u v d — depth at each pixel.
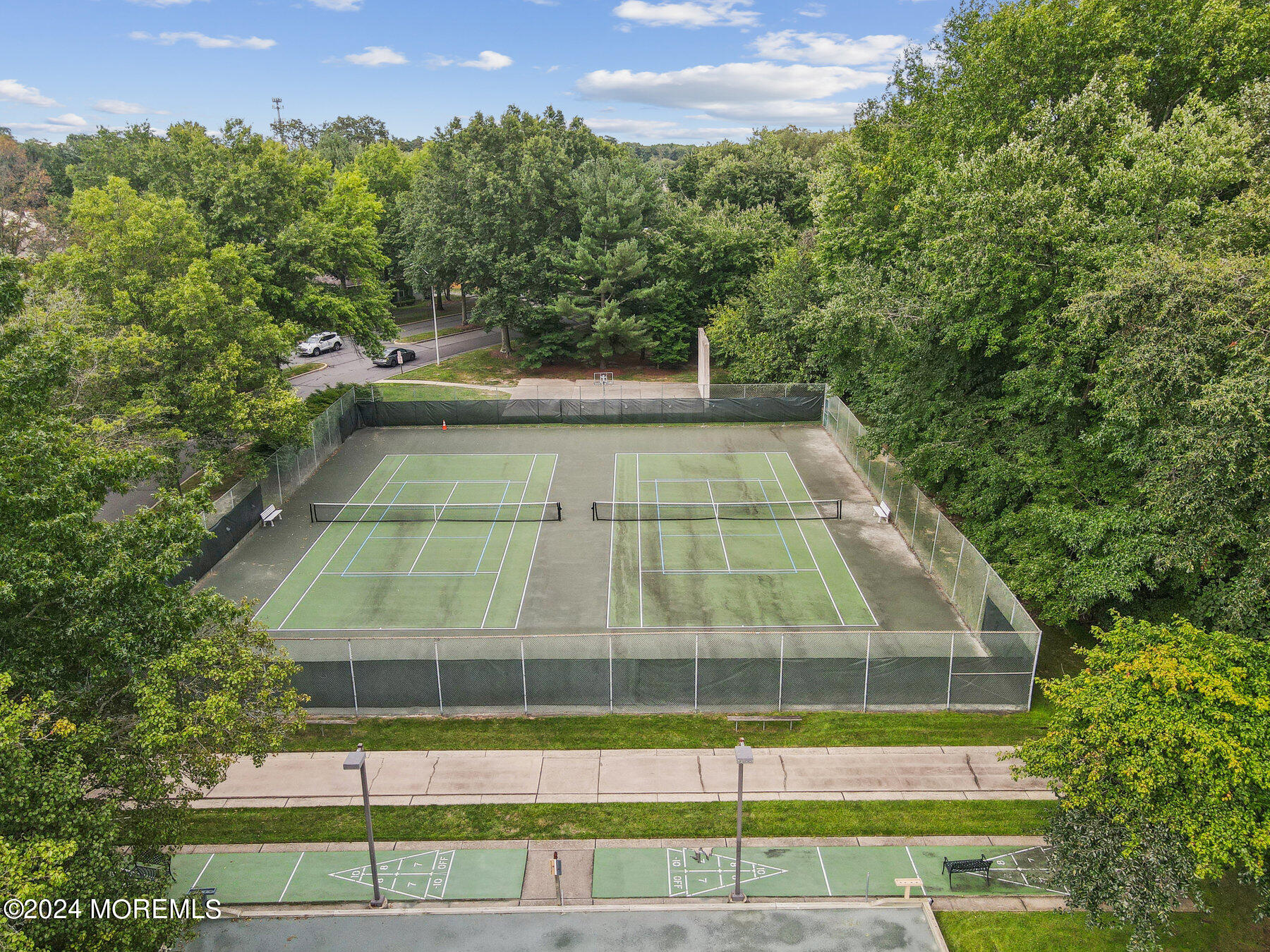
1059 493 25.16
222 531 32.75
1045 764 16.34
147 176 55.62
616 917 17.38
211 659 14.97
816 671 23.48
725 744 22.58
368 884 18.20
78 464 15.63
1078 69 31.41
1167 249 21.09
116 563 14.38
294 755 22.20
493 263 59.31
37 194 71.69
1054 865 16.44
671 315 62.44
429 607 29.08
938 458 29.38
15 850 10.26
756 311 53.56
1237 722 14.81
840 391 37.94
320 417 43.03
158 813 14.99
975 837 19.50
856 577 31.33
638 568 32.03
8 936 9.70
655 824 19.89
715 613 28.67
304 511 37.44
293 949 16.58
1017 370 27.81
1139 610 23.83
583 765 21.81
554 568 32.06
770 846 19.22
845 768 21.64
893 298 30.17
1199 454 18.56
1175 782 14.66
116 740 14.58
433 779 21.30
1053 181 25.27
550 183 59.28
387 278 81.94
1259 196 22.27
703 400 49.81
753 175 77.69
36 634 14.08
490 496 38.84
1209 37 29.98
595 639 23.66
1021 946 16.52
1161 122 31.39
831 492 39.47
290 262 46.38
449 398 54.50
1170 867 14.51
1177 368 19.00
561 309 58.12
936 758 21.97
